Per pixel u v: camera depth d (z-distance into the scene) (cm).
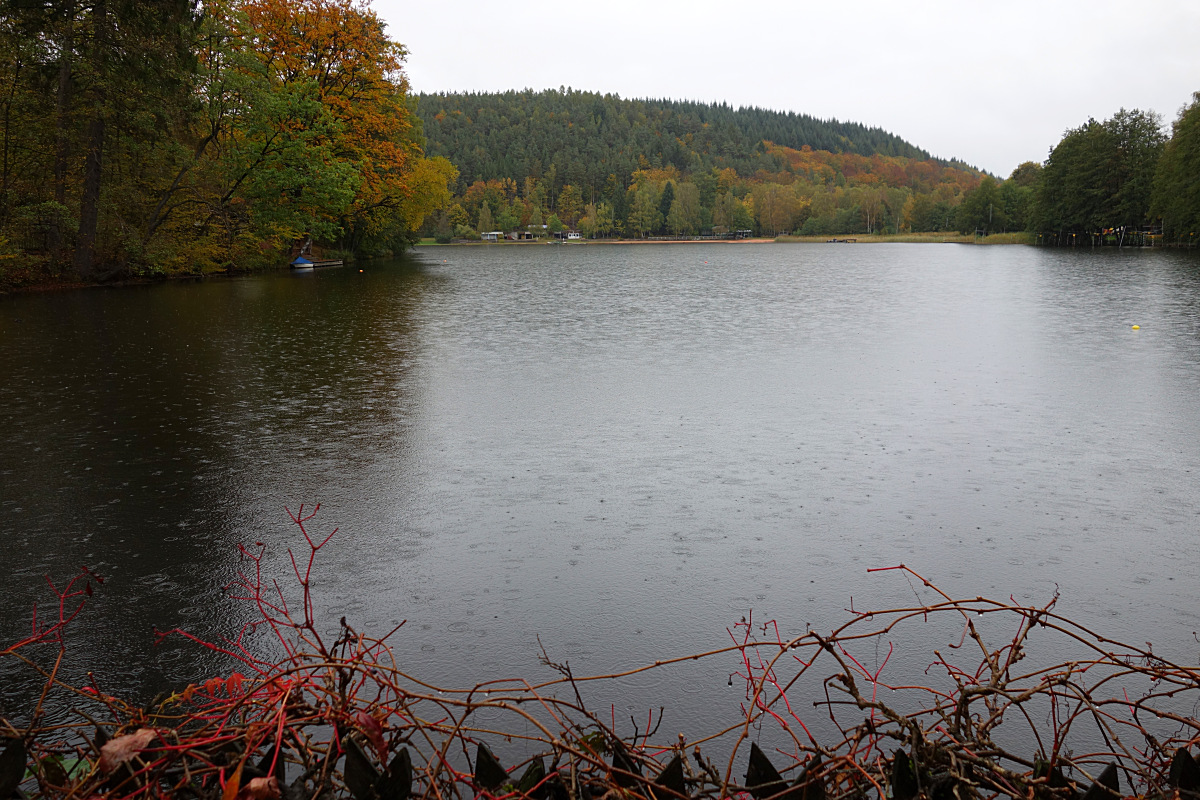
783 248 10338
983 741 214
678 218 17238
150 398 977
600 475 677
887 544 524
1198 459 711
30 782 224
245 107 3086
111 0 2194
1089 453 732
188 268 3188
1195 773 203
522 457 732
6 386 1043
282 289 2684
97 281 2681
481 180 18550
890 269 4291
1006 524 558
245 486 650
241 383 1070
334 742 202
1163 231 7119
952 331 1581
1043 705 345
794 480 661
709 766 207
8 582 474
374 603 444
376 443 779
